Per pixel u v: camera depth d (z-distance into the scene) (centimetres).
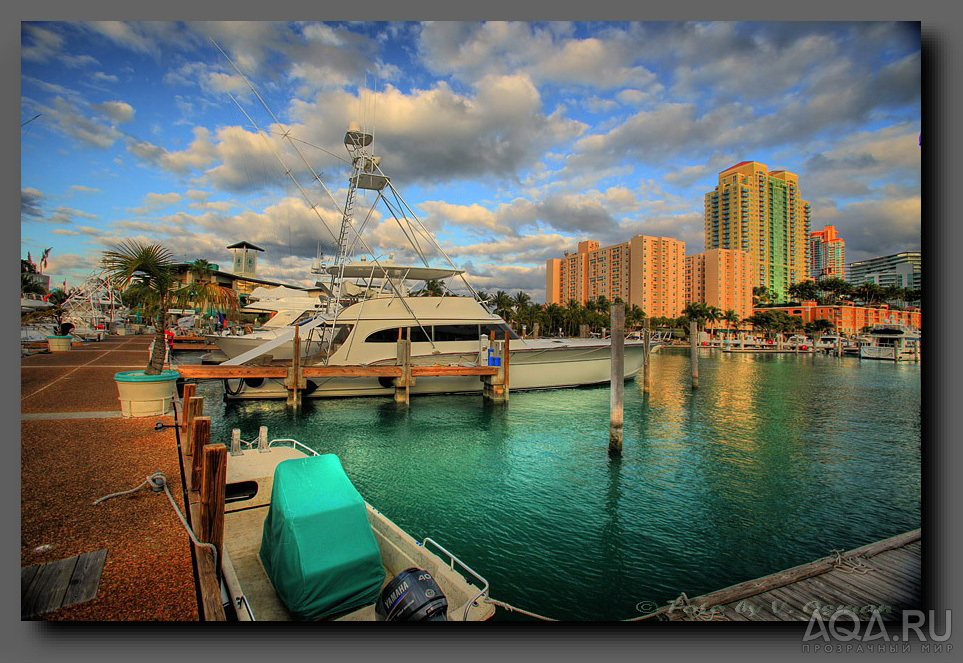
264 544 524
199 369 1522
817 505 905
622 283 12800
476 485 984
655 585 625
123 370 1694
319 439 1340
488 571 651
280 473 502
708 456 1230
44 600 371
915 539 593
